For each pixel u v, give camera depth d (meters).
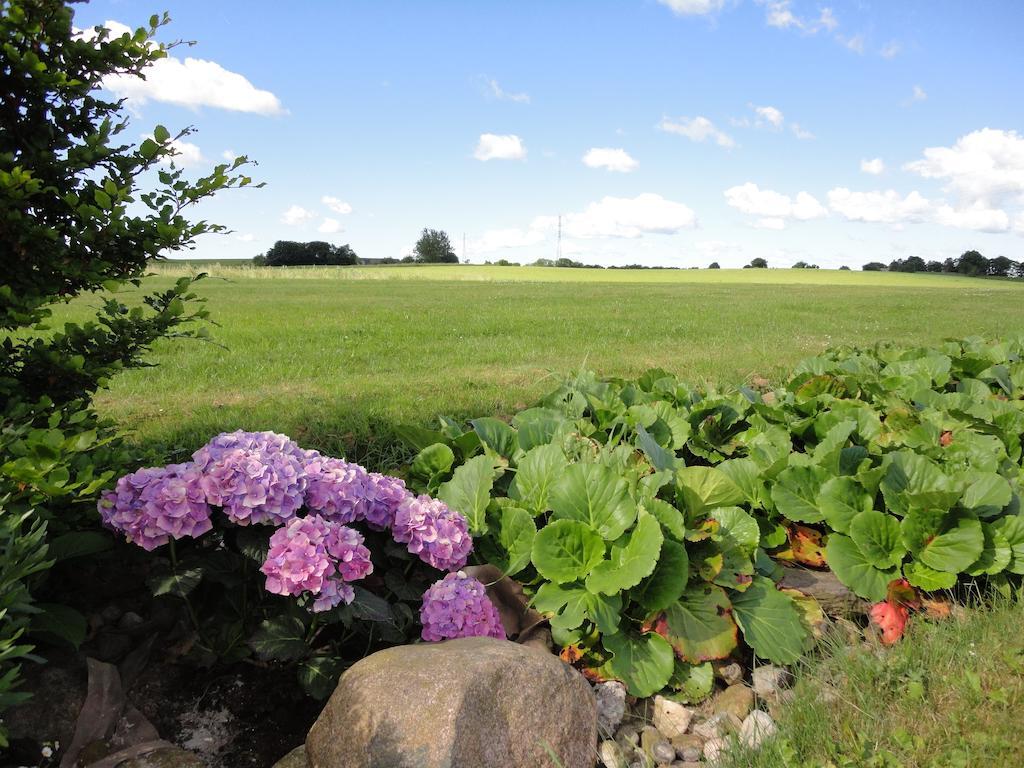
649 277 63.81
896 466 3.75
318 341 10.89
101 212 2.53
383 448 4.92
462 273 63.28
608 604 2.91
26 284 2.62
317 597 2.58
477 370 8.43
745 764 2.34
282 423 5.35
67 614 2.39
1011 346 8.80
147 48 2.70
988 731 2.35
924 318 19.47
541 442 4.34
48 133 2.68
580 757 2.36
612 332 13.35
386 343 10.90
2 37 2.47
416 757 2.05
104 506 2.56
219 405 6.09
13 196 2.37
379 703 2.17
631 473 3.66
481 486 3.51
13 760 2.21
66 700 2.39
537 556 3.10
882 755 2.29
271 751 2.44
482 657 2.34
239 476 2.57
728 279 61.25
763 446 4.41
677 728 2.69
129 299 16.89
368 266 85.69
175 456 4.43
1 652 1.74
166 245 2.69
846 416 5.02
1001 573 3.42
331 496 2.77
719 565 3.11
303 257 85.62
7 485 2.25
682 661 2.95
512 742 2.21
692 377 8.06
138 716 2.43
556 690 2.39
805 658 2.95
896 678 2.68
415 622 3.00
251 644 2.52
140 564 2.91
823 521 3.85
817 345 11.94
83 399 2.97
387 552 3.01
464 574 2.91
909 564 3.43
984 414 5.32
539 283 44.06
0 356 2.76
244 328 12.32
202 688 2.63
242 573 2.73
